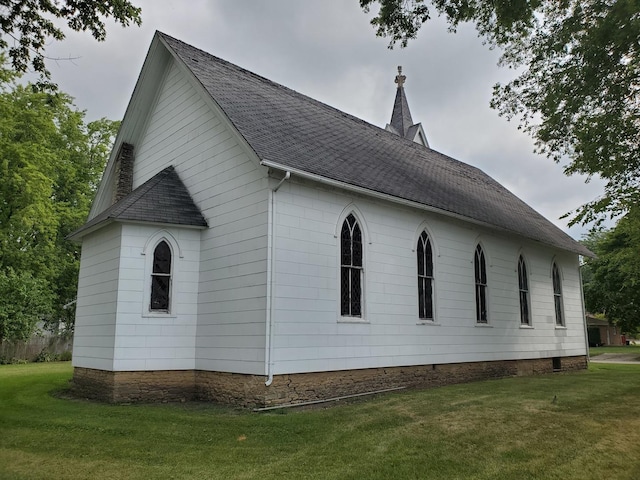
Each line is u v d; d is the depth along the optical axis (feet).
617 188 49.67
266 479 20.43
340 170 42.04
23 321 88.07
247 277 37.60
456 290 53.62
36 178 88.22
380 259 45.16
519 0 38.11
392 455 23.49
